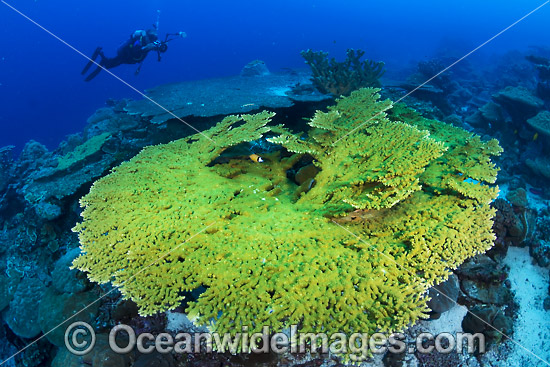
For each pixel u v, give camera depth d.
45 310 4.36
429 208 3.32
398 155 3.41
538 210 6.38
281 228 3.14
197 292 3.61
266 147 5.68
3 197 7.86
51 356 5.15
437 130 4.79
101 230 3.20
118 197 3.61
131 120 8.61
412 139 3.54
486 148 3.83
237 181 4.11
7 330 5.55
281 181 4.38
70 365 3.94
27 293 5.24
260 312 2.38
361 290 2.52
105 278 2.80
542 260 4.75
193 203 3.48
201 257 2.83
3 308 5.57
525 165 7.73
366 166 3.59
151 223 3.21
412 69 24.48
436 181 3.62
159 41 12.04
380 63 8.54
